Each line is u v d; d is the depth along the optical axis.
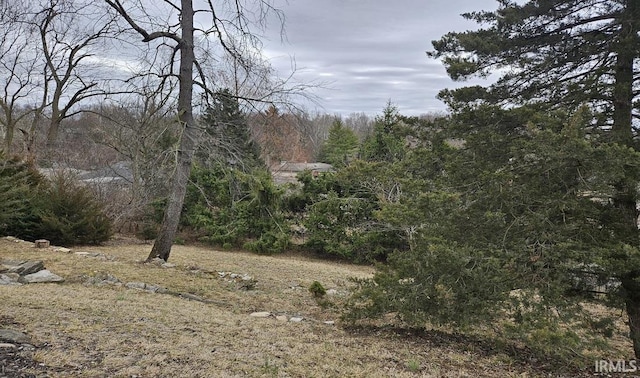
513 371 5.27
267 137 12.54
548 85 6.81
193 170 16.36
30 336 4.27
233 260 13.29
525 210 5.74
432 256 5.61
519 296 5.46
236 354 4.57
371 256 15.94
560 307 5.30
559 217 5.66
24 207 11.58
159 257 10.49
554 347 5.04
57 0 10.60
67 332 4.54
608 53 6.25
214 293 8.16
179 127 10.09
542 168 5.63
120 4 9.48
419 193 6.24
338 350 5.21
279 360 4.59
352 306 6.66
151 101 10.66
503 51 7.01
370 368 4.70
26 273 7.39
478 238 5.85
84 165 19.67
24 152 17.78
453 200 5.87
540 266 5.43
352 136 29.81
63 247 11.76
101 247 12.69
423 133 7.73
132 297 6.59
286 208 17.38
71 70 20.12
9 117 19.64
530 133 5.87
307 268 13.32
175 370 3.95
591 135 5.87
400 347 5.70
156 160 10.33
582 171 5.36
